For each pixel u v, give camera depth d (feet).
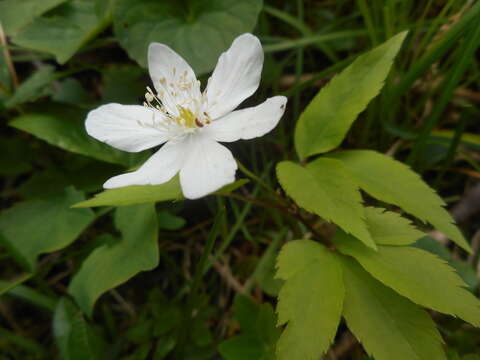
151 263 0.29
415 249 0.24
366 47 0.43
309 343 0.21
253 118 0.25
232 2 0.37
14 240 0.34
